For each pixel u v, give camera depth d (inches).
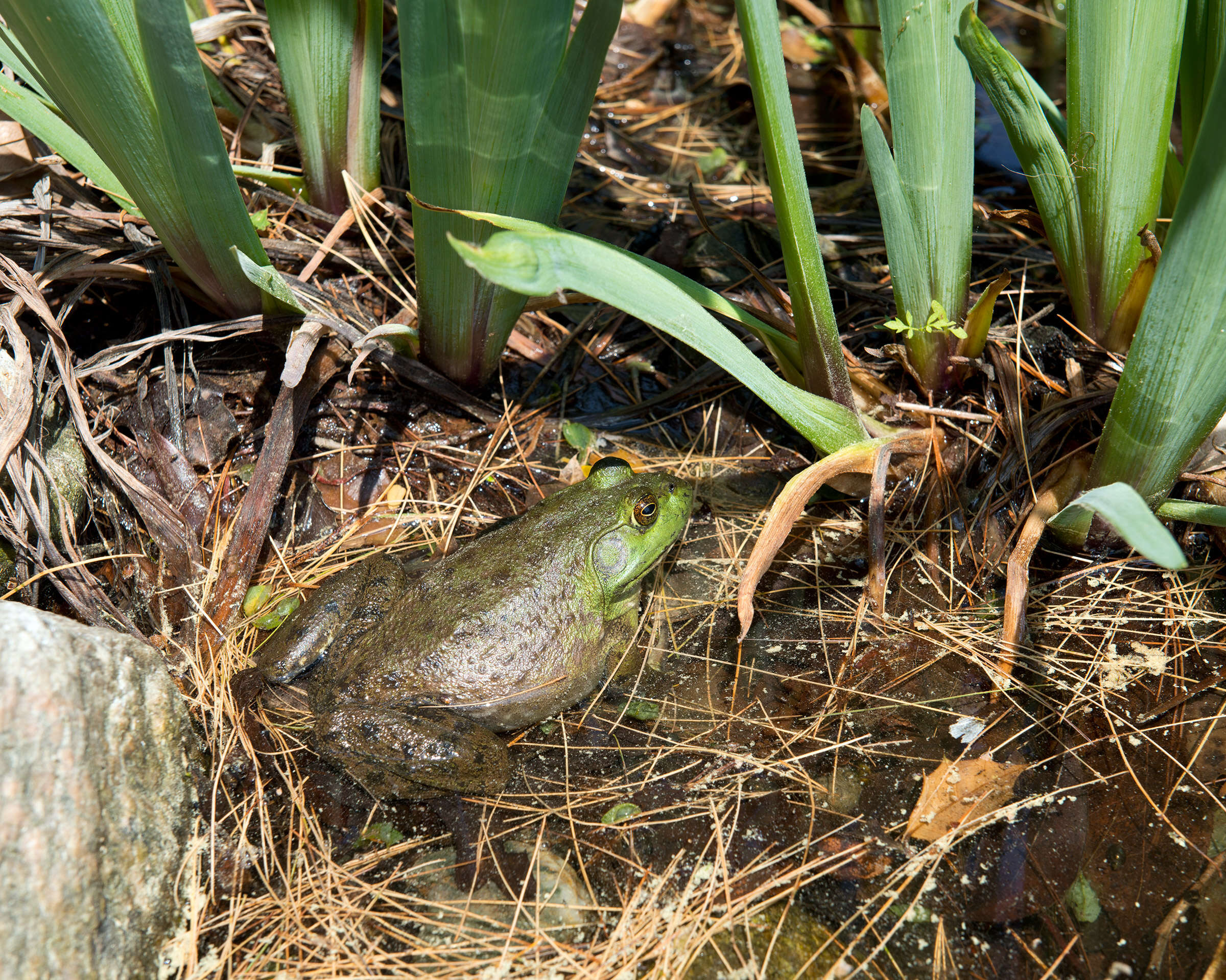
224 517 153.0
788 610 146.3
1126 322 150.9
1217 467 143.6
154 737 110.3
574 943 106.1
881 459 139.0
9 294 154.0
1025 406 154.8
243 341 164.1
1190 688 129.0
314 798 121.6
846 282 180.9
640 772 125.4
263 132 195.3
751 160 229.9
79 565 133.2
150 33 110.0
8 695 91.2
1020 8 267.7
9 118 167.9
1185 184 101.5
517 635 130.7
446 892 111.2
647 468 166.4
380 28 161.5
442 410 169.3
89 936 92.0
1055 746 124.5
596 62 122.1
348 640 132.9
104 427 153.7
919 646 138.9
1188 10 137.3
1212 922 104.6
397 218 182.5
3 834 86.2
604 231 200.5
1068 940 104.2
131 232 162.6
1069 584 144.0
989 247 188.7
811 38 262.2
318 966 102.7
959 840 114.4
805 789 121.7
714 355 119.6
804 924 107.1
